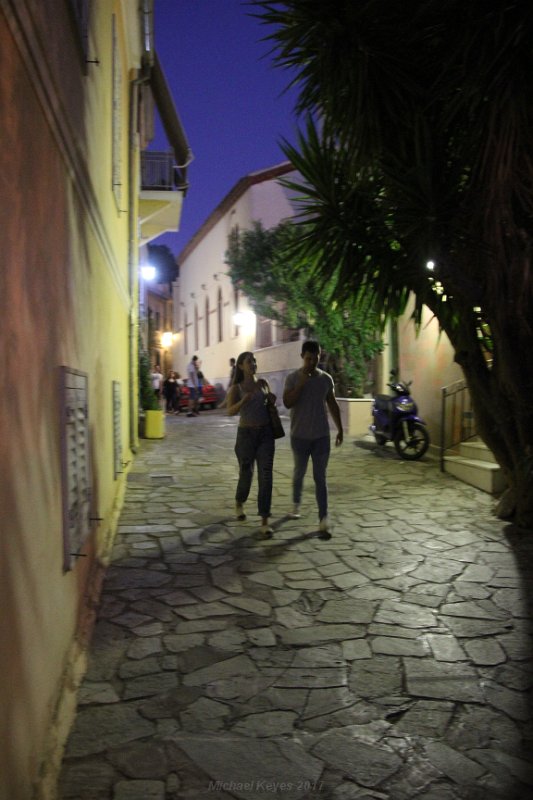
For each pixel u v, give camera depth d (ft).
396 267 19.40
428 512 21.31
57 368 9.69
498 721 9.05
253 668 10.61
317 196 19.93
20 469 7.00
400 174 17.21
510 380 18.16
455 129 17.67
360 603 13.43
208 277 100.53
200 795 7.47
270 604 13.38
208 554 16.79
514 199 16.92
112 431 20.97
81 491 11.62
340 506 22.36
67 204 11.00
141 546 17.51
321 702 9.55
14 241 6.90
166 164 44.04
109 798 7.37
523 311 16.94
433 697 9.70
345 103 17.71
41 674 7.77
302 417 18.61
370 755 8.27
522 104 14.96
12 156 6.86
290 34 18.08
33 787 6.96
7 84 6.68
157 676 10.31
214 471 29.66
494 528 19.15
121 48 25.94
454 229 17.35
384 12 16.61
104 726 8.84
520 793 7.55
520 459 19.33
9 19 6.69
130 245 34.24
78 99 12.38
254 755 8.25
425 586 14.39
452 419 31.14
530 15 14.42
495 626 12.27
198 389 74.18
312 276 21.12
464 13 15.84
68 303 10.95
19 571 6.82
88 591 13.03
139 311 44.98
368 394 48.83
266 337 73.10
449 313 20.80
